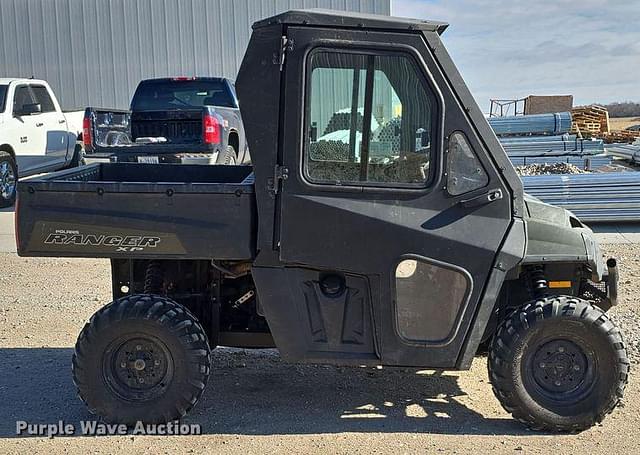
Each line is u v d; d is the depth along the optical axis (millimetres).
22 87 14477
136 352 4582
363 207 4312
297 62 4230
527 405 4488
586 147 15883
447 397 5188
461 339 4445
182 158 10992
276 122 4289
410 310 4426
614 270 4945
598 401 4480
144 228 4445
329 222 4320
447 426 4688
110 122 11297
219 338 5074
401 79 4273
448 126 4281
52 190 4473
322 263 4359
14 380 5609
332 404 5070
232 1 21547
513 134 17047
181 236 4438
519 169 14172
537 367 4504
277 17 4215
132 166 6055
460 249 4344
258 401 5125
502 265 4352
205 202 4414
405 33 4242
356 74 4270
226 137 11773
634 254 9555
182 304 5035
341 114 4289
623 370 4465
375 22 4230
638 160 16969
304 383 5473
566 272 4848
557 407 4496
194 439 4512
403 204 4324
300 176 4297
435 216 4328
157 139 11672
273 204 4355
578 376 4516
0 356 6160
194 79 12891
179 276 5070
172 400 4559
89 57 22219
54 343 6492
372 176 4332
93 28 22078
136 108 13031
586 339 4453
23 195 4484
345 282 4453
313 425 4715
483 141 4305
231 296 5152
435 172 4305
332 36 4223
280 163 4309
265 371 5734
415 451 4320
